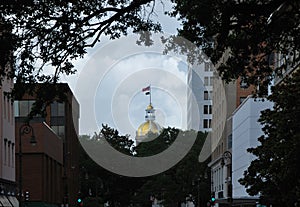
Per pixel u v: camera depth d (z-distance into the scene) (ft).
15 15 63.00
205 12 63.67
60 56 64.85
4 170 223.92
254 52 70.13
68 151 374.63
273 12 67.46
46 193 302.45
